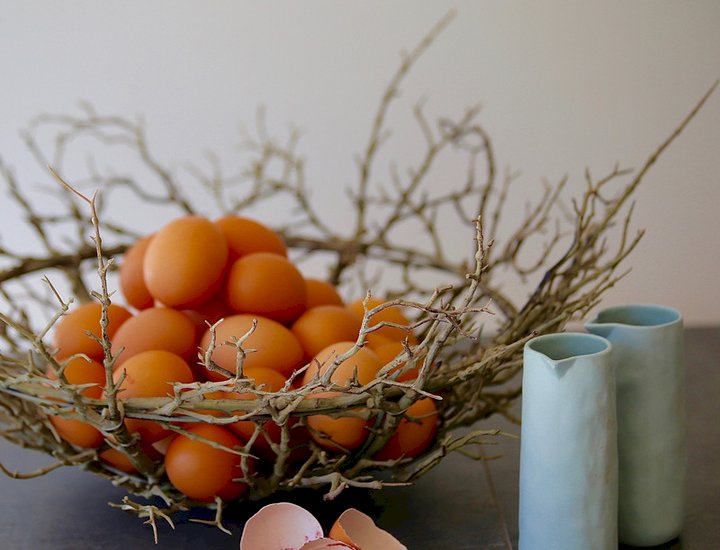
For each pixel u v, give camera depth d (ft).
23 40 3.63
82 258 2.13
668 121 3.58
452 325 1.29
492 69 3.61
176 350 1.54
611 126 3.62
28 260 2.04
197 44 3.64
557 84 3.60
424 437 1.51
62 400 1.38
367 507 1.65
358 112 3.70
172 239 1.58
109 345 1.28
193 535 1.57
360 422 1.42
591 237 1.74
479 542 1.53
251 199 2.56
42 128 3.72
